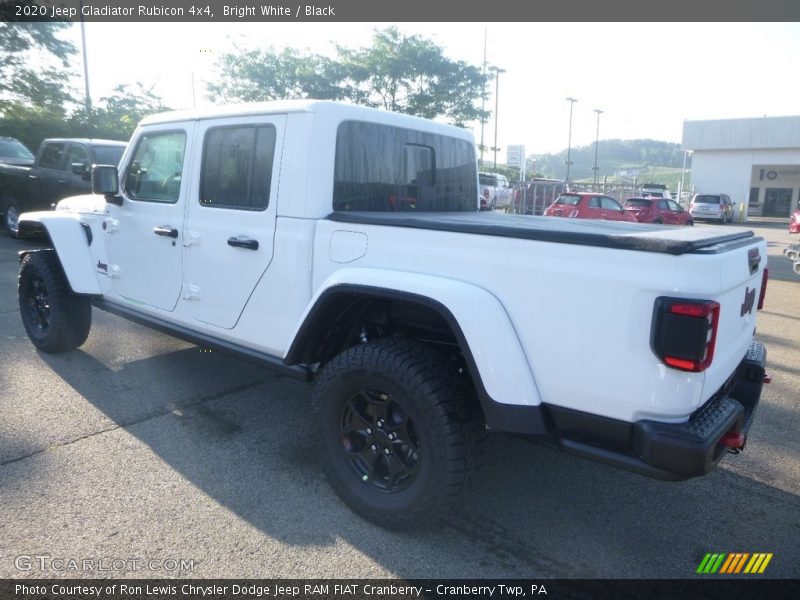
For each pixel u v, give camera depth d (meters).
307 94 25.05
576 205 21.78
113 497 3.21
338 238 3.18
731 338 2.74
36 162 10.62
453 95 25.44
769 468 3.89
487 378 2.58
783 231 29.22
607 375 2.41
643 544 3.03
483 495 3.43
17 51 18.34
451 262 2.77
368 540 2.94
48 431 3.93
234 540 2.90
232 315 3.75
